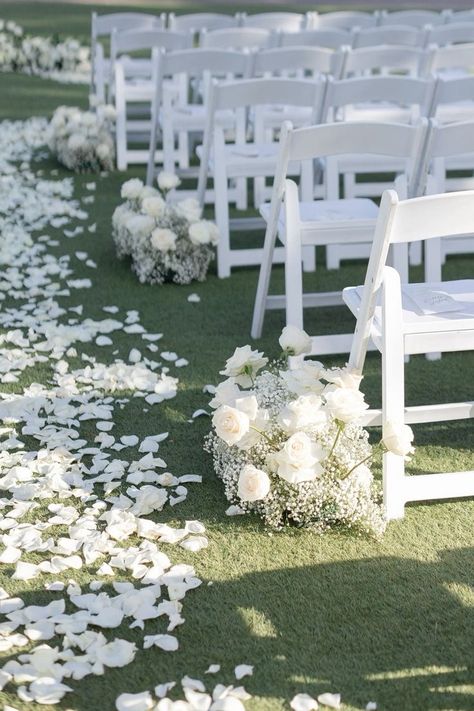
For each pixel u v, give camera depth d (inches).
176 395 149.1
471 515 120.5
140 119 356.8
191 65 234.1
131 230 196.1
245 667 94.0
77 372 155.1
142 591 103.8
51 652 94.0
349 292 131.8
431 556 112.3
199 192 213.8
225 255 200.7
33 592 105.7
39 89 398.0
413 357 164.7
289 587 106.6
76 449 133.6
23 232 221.6
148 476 125.3
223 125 251.8
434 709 90.3
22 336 167.8
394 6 700.0
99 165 285.1
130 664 95.3
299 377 120.7
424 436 139.7
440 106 251.4
